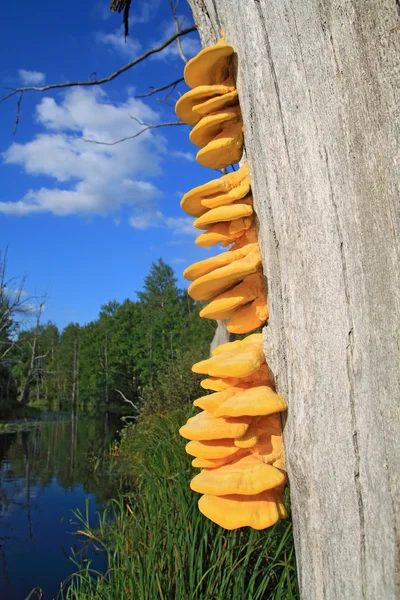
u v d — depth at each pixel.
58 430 11.23
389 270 0.50
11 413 16.98
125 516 1.90
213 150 0.83
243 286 0.77
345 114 0.55
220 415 0.65
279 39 0.64
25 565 2.71
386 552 0.48
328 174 0.56
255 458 0.69
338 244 0.55
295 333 0.60
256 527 0.65
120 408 21.23
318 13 0.58
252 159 0.72
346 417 0.53
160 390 5.66
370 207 0.52
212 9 0.86
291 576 1.25
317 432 0.56
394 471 0.47
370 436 0.50
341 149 0.55
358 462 0.51
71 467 5.75
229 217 0.74
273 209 0.65
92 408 22.28
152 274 26.48
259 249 0.75
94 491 4.38
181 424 3.09
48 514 3.72
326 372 0.55
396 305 0.49
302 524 0.58
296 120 0.61
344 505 0.52
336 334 0.54
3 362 18.41
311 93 0.59
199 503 0.71
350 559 0.51
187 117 0.90
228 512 0.67
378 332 0.50
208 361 0.73
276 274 0.65
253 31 0.69
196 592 1.23
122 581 1.44
